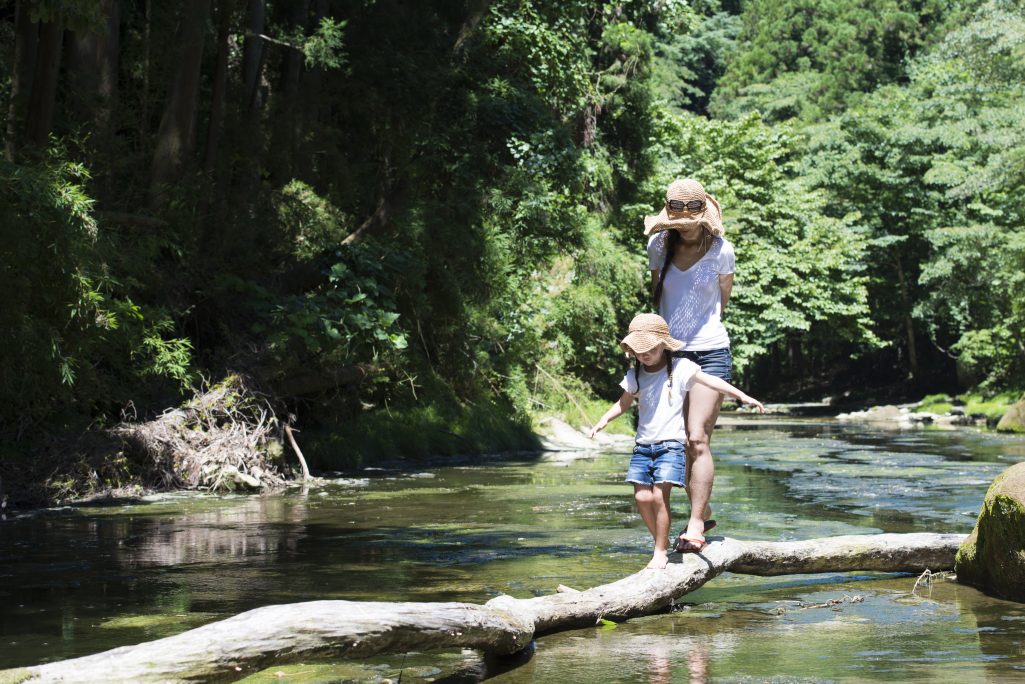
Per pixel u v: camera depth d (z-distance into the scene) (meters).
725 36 64.56
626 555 6.29
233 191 13.98
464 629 3.61
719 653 3.91
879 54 55.66
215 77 13.39
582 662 3.80
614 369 21.88
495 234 17.72
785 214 34.25
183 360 11.07
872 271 44.41
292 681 3.58
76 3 8.27
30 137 10.29
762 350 32.03
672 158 31.70
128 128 13.95
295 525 7.78
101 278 9.73
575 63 20.95
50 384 9.49
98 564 5.98
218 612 4.60
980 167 39.06
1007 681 3.36
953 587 5.40
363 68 16.45
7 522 8.02
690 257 5.30
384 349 13.68
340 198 16.33
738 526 7.43
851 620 4.54
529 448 16.95
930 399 36.34
